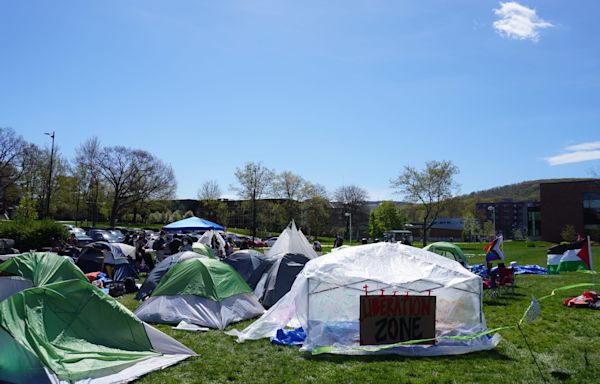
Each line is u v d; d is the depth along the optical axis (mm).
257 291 14594
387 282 9281
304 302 9344
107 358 7746
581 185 68812
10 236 28031
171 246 23062
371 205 98625
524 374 7734
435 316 9250
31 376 6715
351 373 7703
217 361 8320
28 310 7355
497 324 11500
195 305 11406
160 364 7996
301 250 18734
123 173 72000
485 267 23625
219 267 12336
